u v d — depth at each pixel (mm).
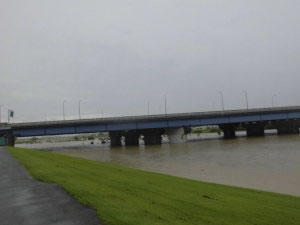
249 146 62688
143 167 35375
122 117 90375
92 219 8695
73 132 88062
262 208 11688
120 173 19969
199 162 38844
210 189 15680
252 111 99312
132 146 98250
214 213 10445
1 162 25000
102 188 12875
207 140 104000
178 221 9008
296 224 10039
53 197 11391
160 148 76438
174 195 12938
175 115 93438
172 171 30531
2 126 83812
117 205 9977
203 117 95938
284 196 14969
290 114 102688
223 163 36312
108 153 66812
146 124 92250
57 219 8836
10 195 12148
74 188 12414
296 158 37875
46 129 86750
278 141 74125
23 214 9484
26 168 20047
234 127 113250
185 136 100562
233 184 21469
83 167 22297
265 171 28203
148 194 12562
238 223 9539
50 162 24312
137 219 8625
